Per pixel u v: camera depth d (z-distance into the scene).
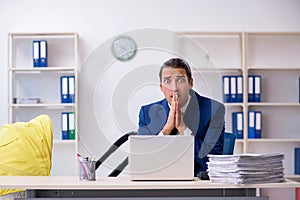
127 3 5.68
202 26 5.71
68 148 5.59
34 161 3.52
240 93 5.52
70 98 5.42
